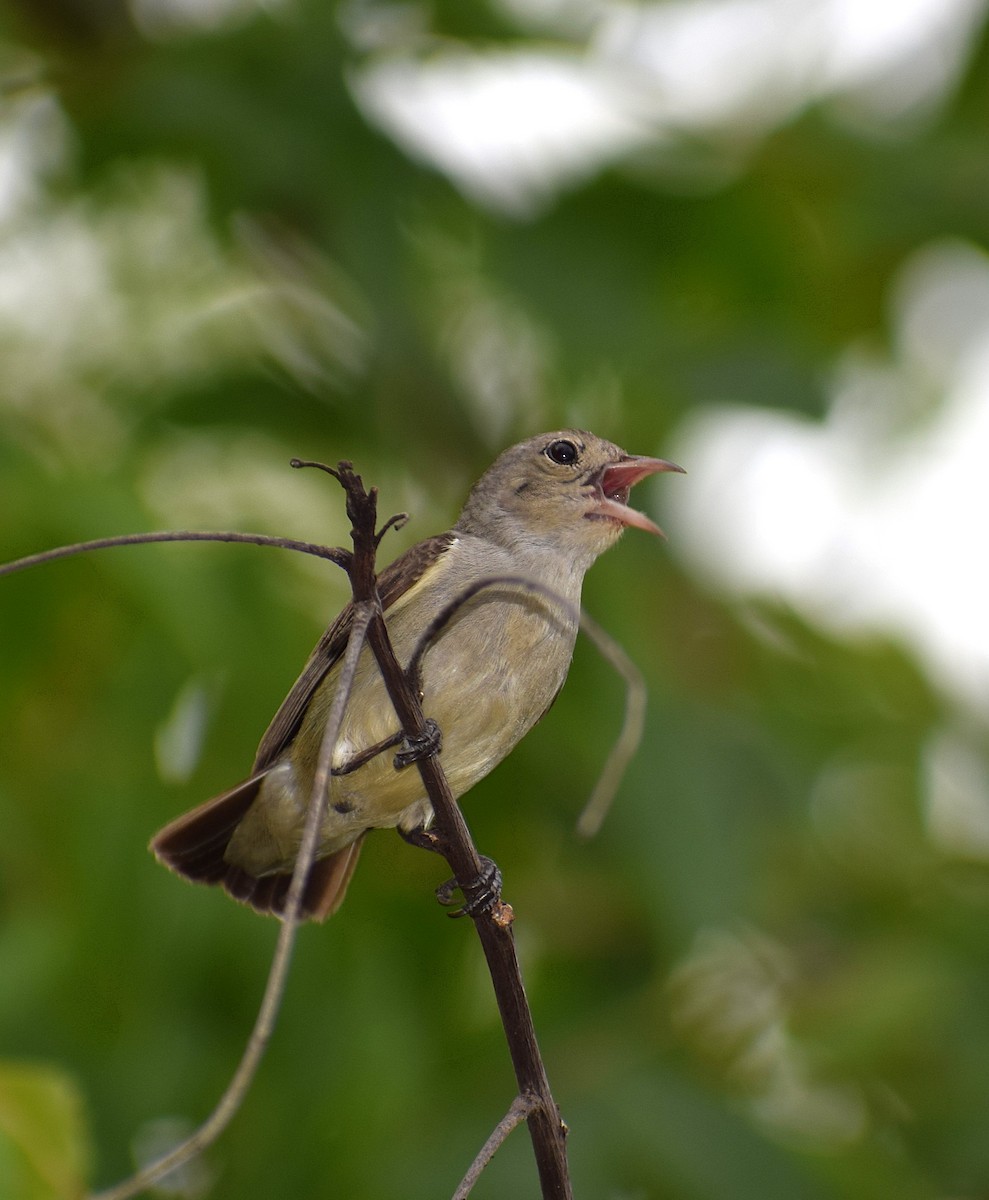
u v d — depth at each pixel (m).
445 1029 11.69
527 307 11.20
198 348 12.76
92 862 10.16
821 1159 10.61
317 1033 10.60
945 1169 10.87
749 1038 11.84
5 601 9.72
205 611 9.78
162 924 10.27
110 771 10.24
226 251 12.91
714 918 10.64
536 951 12.28
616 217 11.73
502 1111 10.74
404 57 11.95
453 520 12.53
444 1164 10.29
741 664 12.58
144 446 11.80
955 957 11.40
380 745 7.05
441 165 11.47
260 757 9.25
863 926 12.59
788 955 12.38
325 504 12.26
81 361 12.40
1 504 9.65
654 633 11.98
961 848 13.39
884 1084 11.38
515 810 12.02
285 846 9.36
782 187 12.01
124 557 9.60
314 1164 10.32
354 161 11.38
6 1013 10.05
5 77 12.41
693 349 11.13
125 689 10.16
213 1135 4.79
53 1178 6.84
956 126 12.17
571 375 11.21
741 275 12.39
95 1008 10.48
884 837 13.37
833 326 13.12
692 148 11.87
